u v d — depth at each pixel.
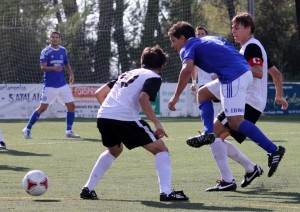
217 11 66.50
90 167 17.17
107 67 56.50
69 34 55.56
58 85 26.98
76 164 17.84
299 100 48.00
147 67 11.81
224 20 66.69
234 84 12.38
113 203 11.23
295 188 13.38
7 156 19.80
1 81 52.88
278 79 14.23
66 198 11.85
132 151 21.23
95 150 21.84
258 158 19.44
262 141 12.41
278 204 11.20
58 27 55.75
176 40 12.70
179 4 54.81
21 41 53.31
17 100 43.22
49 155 20.19
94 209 10.55
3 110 43.03
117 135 11.57
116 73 57.12
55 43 26.81
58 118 43.41
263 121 39.38
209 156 19.91
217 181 13.27
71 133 27.83
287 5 70.88
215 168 16.91
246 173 13.50
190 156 19.91
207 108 13.13
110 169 16.62
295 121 39.34
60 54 26.88
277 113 47.34
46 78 26.86
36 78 53.62
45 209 10.54
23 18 53.78
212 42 12.57
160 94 44.56
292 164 17.61
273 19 69.19
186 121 39.06
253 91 13.20
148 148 11.55
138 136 11.45
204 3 62.69
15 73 53.19
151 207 10.78
